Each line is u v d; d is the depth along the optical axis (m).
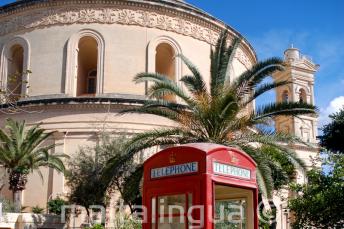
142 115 32.78
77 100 32.72
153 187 9.19
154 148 26.77
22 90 34.88
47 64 34.91
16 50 37.69
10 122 28.72
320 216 16.17
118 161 20.16
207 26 37.84
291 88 49.75
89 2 35.31
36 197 32.06
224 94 19.55
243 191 9.84
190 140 19.61
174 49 35.97
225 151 8.93
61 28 35.41
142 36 35.34
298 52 51.28
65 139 32.34
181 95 19.89
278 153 24.06
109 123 32.31
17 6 36.59
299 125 47.53
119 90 34.06
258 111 19.42
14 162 28.16
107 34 34.97
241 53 40.91
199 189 8.35
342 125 29.39
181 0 40.62
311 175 17.23
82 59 37.91
